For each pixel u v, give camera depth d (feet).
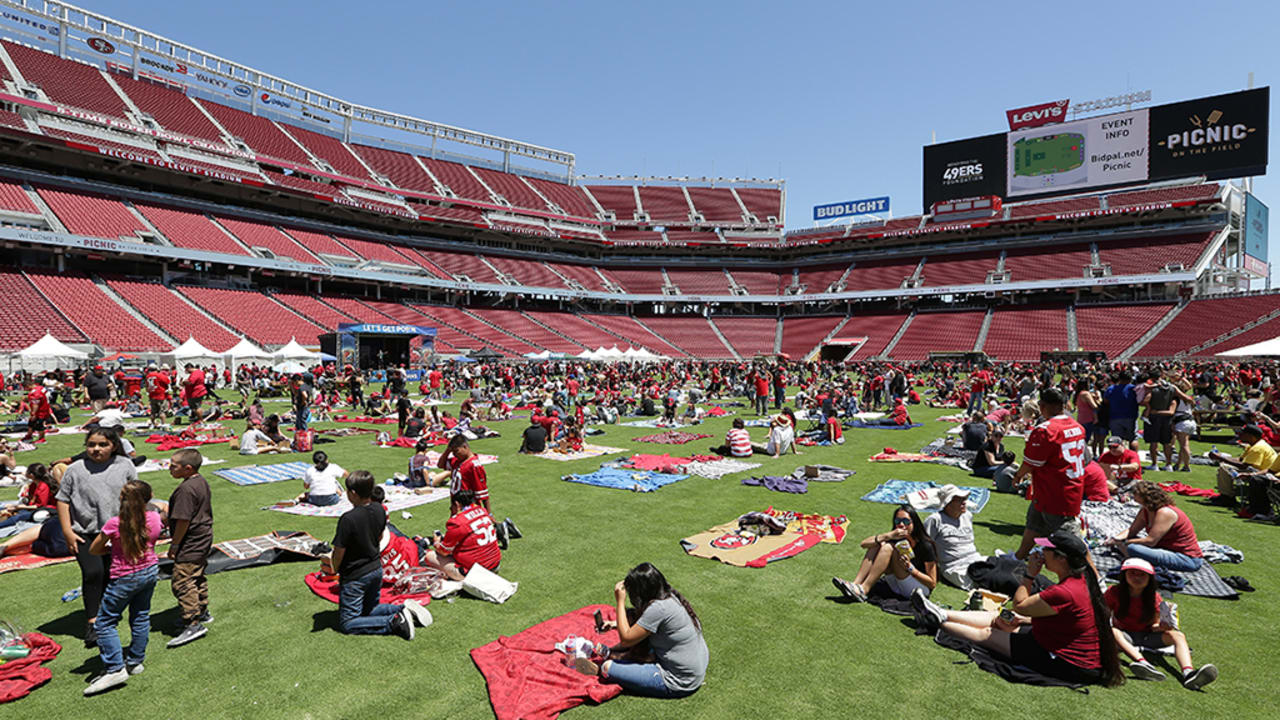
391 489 37.83
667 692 15.84
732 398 115.85
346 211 218.59
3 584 23.13
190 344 104.17
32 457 48.67
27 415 75.56
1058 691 15.99
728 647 18.39
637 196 303.89
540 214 269.44
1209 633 18.98
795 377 148.15
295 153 216.33
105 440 18.17
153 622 20.13
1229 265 222.89
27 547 26.16
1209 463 45.24
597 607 20.62
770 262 281.74
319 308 174.19
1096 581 16.51
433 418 64.08
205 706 15.42
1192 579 22.48
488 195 262.88
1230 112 183.93
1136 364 146.00
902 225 259.60
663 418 76.23
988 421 51.49
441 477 38.32
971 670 17.07
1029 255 224.12
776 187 309.42
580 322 236.43
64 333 122.01
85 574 17.99
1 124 143.95
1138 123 197.88
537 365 183.01
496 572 24.32
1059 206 228.22
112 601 16.11
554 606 21.31
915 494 26.63
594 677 16.51
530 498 36.37
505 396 102.73
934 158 235.61
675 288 263.29
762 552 26.40
